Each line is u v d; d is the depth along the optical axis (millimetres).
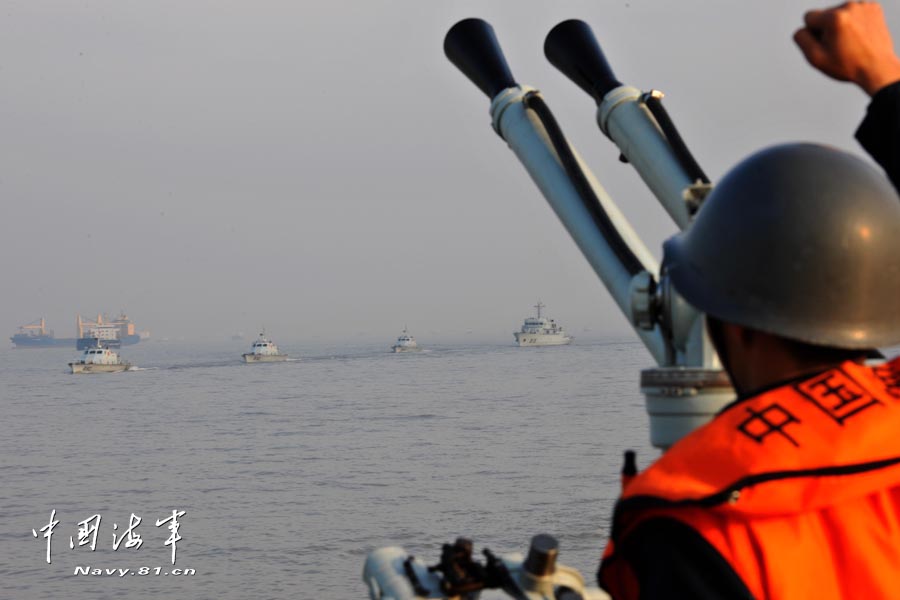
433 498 75750
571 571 2834
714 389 2533
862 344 2031
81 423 152875
